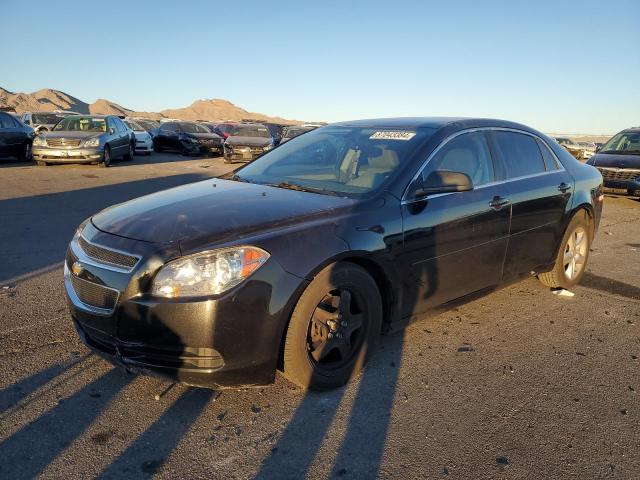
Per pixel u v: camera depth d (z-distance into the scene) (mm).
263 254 2793
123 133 18438
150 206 3387
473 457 2615
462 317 4438
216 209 3197
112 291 2768
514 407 3086
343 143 4219
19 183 12164
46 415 2840
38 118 23266
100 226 3182
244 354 2756
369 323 3293
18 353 3516
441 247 3629
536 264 4668
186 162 20297
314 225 3047
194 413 2904
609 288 5391
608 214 10641
